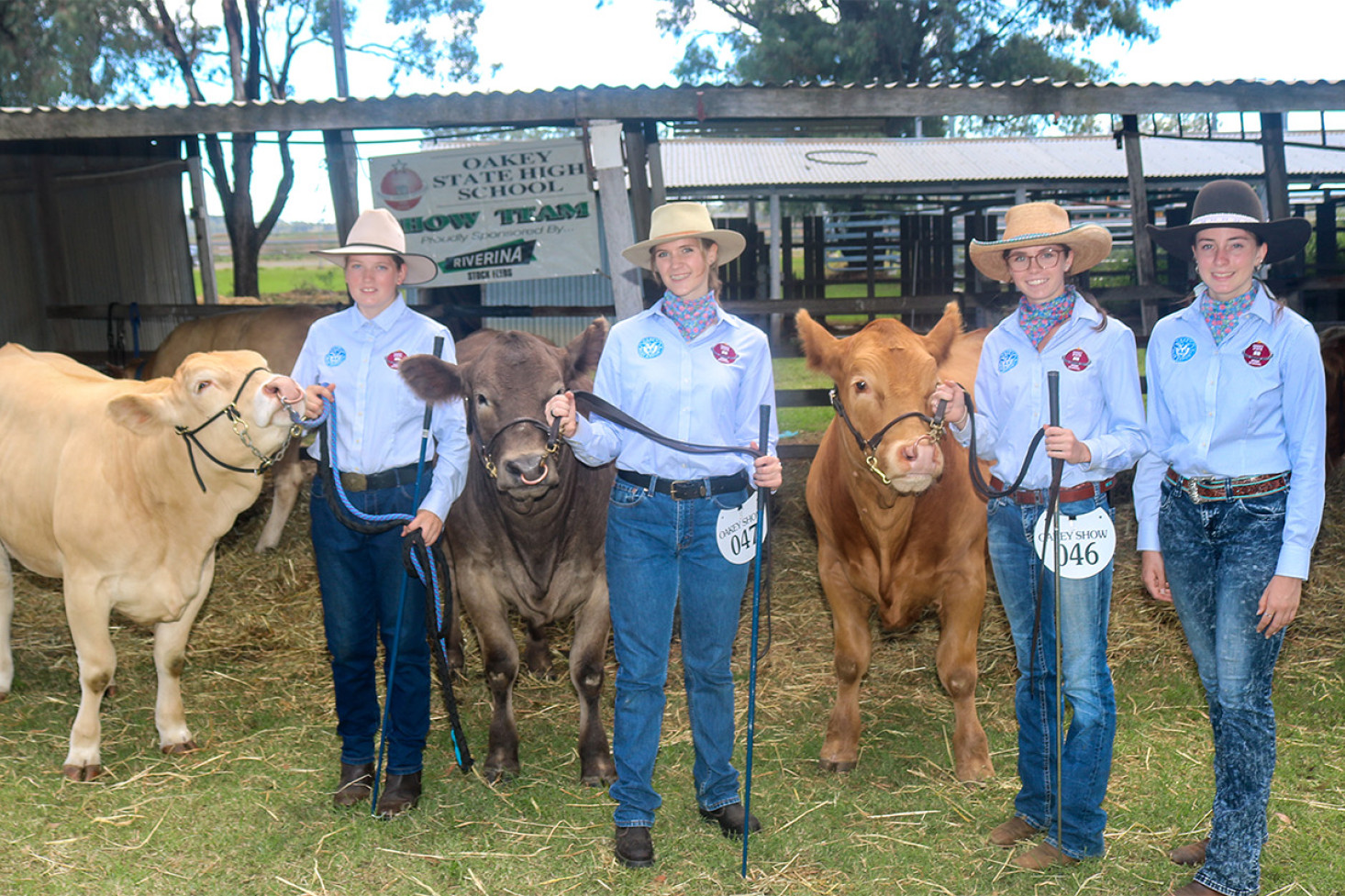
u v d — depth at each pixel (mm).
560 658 5145
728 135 23875
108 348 10414
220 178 18984
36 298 10383
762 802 3619
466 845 3336
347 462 3471
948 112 6953
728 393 3135
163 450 3680
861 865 3191
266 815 3527
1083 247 2975
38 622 5527
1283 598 2707
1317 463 2711
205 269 14586
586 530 3840
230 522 3885
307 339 3582
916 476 3072
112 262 11586
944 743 4133
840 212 24234
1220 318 2836
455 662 4832
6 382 4305
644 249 3119
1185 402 2879
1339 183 18094
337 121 6852
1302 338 2715
